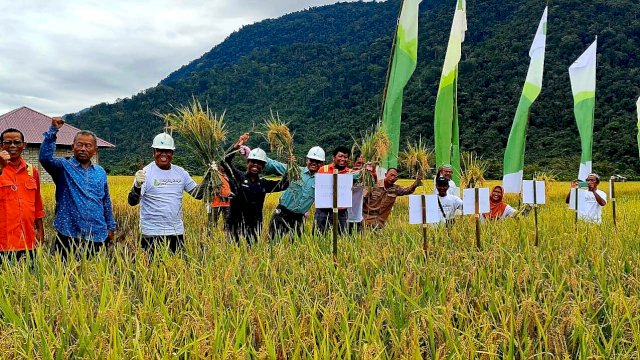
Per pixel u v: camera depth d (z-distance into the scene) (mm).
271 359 3221
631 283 4988
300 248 6426
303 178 8656
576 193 9820
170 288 4535
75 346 3305
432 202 6254
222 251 5945
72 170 6273
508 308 4051
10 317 3688
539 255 6375
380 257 5863
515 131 11555
